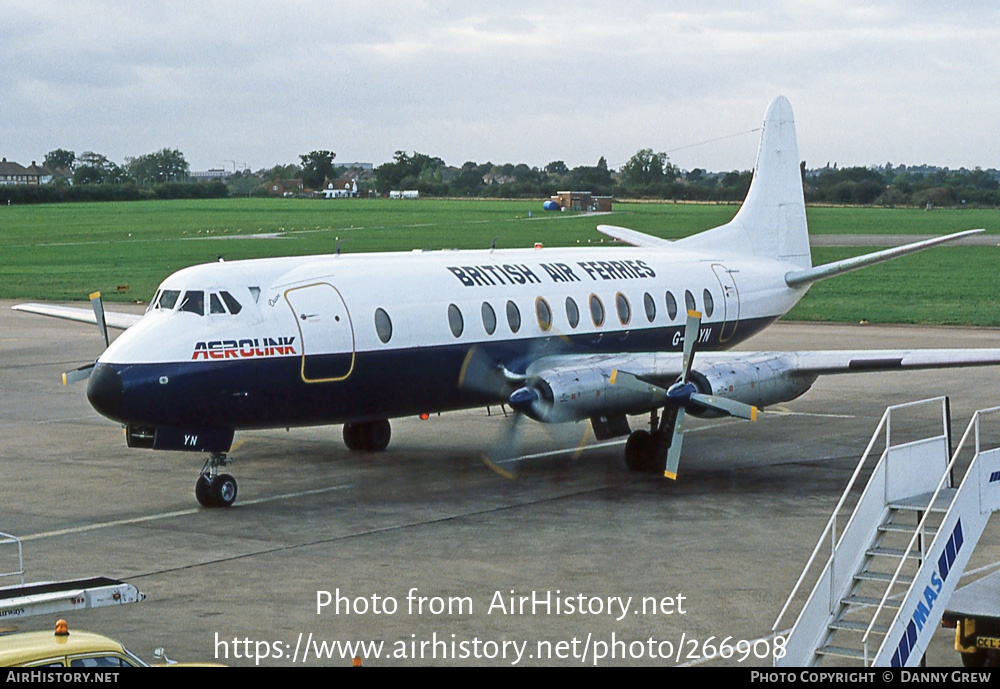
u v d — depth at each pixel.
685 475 24.47
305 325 21.83
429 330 23.48
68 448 27.81
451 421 31.17
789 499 22.25
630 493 22.80
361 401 22.92
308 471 24.94
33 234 117.19
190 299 21.28
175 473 24.89
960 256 95.81
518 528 20.08
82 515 21.20
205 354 20.75
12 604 11.35
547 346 25.66
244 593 16.61
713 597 16.34
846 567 13.43
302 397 21.94
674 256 30.20
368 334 22.58
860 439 28.50
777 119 33.56
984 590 14.05
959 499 13.10
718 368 23.28
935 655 14.25
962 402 33.81
